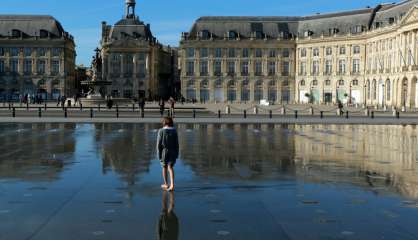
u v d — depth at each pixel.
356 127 40.56
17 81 121.75
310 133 34.03
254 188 14.63
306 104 109.06
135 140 28.11
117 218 11.30
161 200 13.00
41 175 16.55
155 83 127.50
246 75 123.25
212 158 20.94
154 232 10.31
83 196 13.41
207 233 10.28
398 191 14.34
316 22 122.56
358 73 114.75
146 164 19.00
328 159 20.88
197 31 123.62
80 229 10.48
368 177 16.59
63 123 42.44
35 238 9.91
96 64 86.75
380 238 10.02
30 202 12.73
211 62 123.06
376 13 113.94
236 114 58.50
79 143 26.44
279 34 123.25
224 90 123.56
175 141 14.23
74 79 138.50
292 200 13.12
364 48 114.00
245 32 123.44
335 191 14.29
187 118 49.62
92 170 17.58
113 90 123.69
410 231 10.46
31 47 121.31
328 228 10.66
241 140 28.69
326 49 119.00
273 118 50.97
